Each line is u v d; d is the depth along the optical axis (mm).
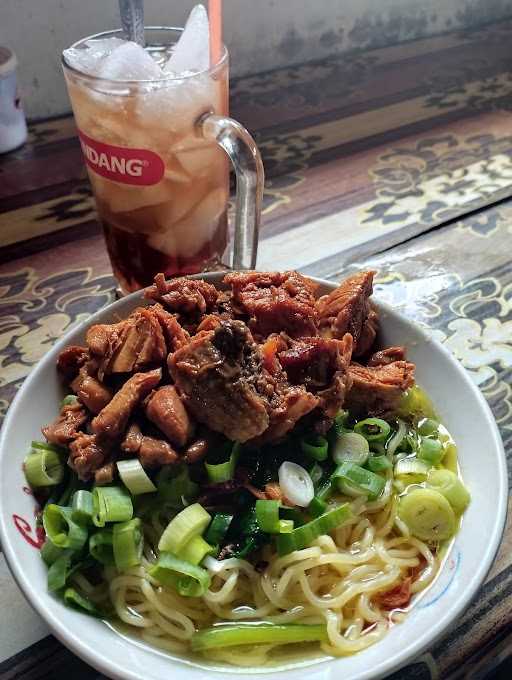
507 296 345
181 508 227
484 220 401
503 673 234
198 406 224
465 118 511
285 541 218
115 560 212
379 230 392
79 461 219
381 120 507
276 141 477
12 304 336
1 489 207
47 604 187
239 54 559
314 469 236
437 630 179
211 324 248
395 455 250
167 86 269
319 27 590
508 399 289
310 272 358
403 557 227
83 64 291
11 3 452
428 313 334
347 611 220
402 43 645
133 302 266
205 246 319
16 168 441
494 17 701
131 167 284
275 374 238
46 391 243
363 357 273
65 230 387
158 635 210
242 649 204
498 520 201
